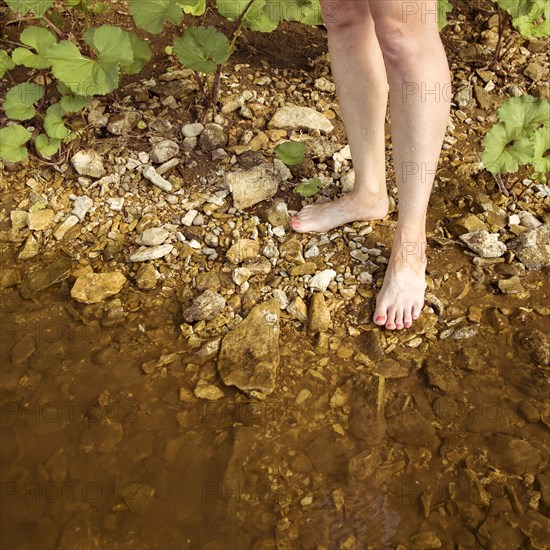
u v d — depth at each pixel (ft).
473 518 4.40
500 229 5.79
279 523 4.39
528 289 5.47
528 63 6.97
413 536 4.34
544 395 4.91
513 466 4.60
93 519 4.40
